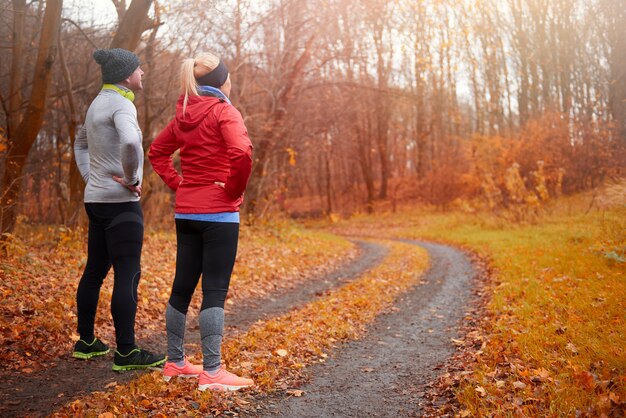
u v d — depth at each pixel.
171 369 3.23
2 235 5.96
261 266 9.25
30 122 6.80
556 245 10.12
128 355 3.43
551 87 28.11
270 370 3.50
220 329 3.11
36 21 9.47
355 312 5.85
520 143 21.91
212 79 3.18
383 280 8.47
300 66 16.47
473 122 39.84
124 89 3.46
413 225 25.42
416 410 2.92
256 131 15.48
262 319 5.62
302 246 13.30
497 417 2.56
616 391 2.72
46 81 6.87
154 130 11.75
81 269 6.30
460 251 13.11
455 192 29.17
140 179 3.48
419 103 25.95
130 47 7.66
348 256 12.83
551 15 27.05
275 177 17.59
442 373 3.58
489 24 29.25
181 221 3.18
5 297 4.52
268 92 15.55
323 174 41.91
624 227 8.42
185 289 3.24
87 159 3.62
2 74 9.79
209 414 2.73
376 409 2.95
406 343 4.59
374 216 32.28
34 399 2.90
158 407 2.77
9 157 6.81
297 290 7.95
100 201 3.43
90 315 3.64
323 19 15.72
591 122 20.52
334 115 19.91
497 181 18.39
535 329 4.21
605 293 5.20
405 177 40.78
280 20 14.79
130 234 3.47
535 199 16.47
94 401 2.80
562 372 3.13
